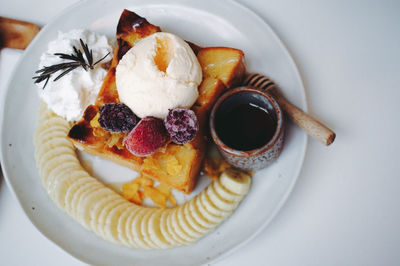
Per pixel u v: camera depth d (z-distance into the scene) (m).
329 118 0.42
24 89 0.44
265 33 0.42
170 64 0.37
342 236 0.40
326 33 0.44
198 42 0.44
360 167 0.41
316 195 0.41
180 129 0.35
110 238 0.40
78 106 0.41
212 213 0.39
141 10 0.45
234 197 0.40
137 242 0.39
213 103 0.40
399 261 0.39
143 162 0.39
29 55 0.44
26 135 0.43
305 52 0.43
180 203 0.41
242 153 0.36
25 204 0.41
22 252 0.42
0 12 0.47
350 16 0.44
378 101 0.42
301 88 0.40
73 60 0.40
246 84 0.41
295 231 0.40
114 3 0.45
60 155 0.42
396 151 0.41
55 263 0.42
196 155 0.39
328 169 0.41
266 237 0.40
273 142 0.36
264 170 0.41
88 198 0.41
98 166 0.43
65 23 0.45
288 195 0.39
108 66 0.42
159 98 0.37
